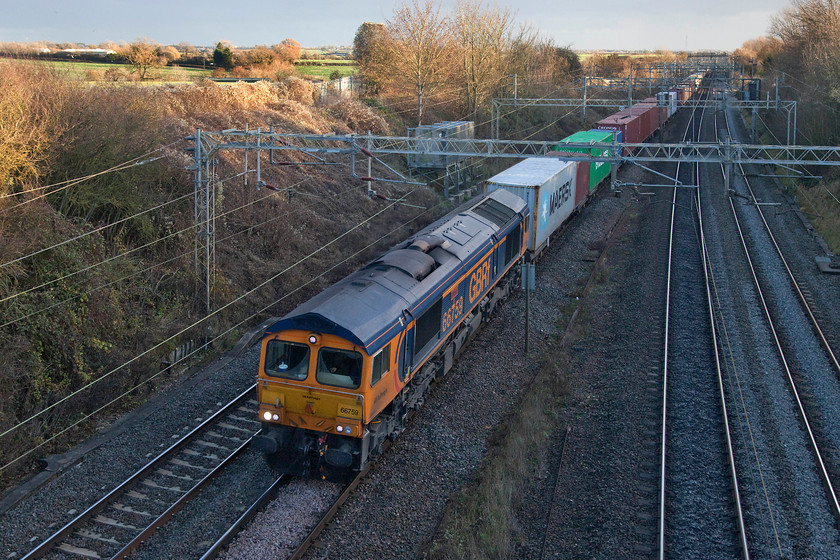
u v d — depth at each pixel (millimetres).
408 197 33938
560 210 29125
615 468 13398
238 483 12539
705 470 13289
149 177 21438
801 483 12820
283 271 22422
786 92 63156
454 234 18266
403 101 50281
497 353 18750
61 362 15469
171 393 16359
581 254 28453
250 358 18234
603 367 18234
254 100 36031
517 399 16438
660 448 14023
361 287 13664
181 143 25688
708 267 26688
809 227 32500
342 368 12094
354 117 41438
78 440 14133
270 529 11148
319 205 28844
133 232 20609
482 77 51812
